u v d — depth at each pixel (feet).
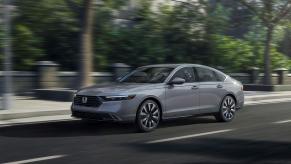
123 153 27.27
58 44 73.15
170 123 40.57
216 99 40.32
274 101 67.05
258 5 86.17
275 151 28.30
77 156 26.35
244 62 95.50
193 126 38.86
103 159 25.63
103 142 30.83
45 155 26.55
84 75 55.16
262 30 100.27
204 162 25.16
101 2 76.02
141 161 25.25
